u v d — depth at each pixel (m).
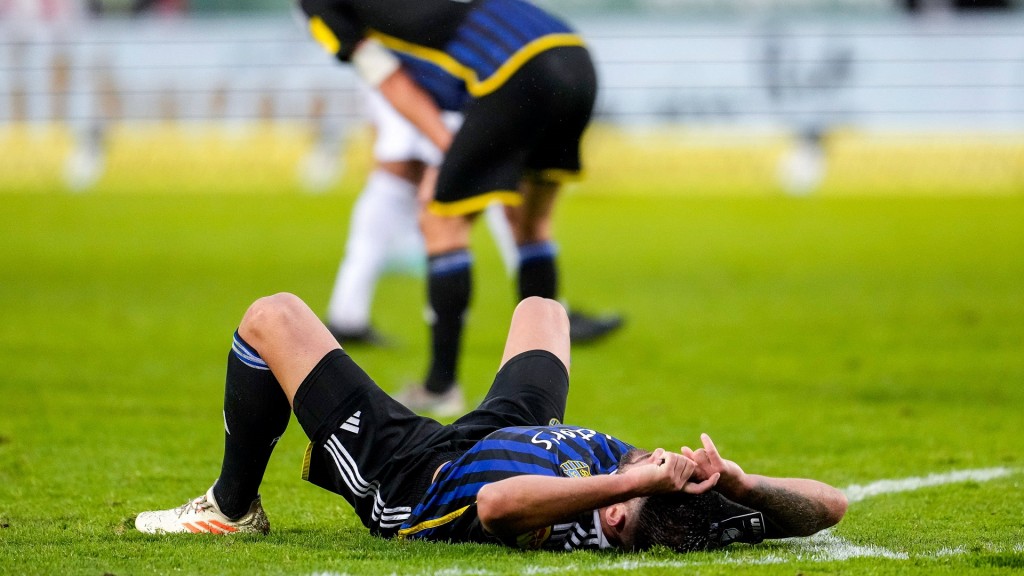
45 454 17.62
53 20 70.50
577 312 29.36
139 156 67.56
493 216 30.20
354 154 67.56
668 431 19.91
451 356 20.59
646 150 67.06
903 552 12.12
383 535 11.90
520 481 10.67
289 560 11.30
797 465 17.33
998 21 64.25
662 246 48.91
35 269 41.84
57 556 11.60
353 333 28.88
